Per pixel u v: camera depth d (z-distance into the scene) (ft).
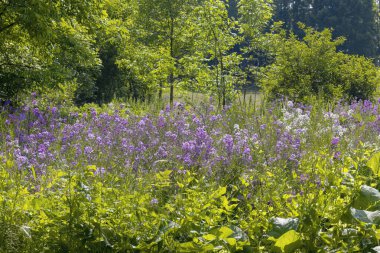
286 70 78.74
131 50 93.40
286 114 29.86
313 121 27.37
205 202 13.10
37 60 64.34
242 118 28.53
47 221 12.98
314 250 12.67
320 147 19.69
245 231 13.30
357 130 24.75
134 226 12.82
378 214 12.81
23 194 13.88
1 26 61.21
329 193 13.41
